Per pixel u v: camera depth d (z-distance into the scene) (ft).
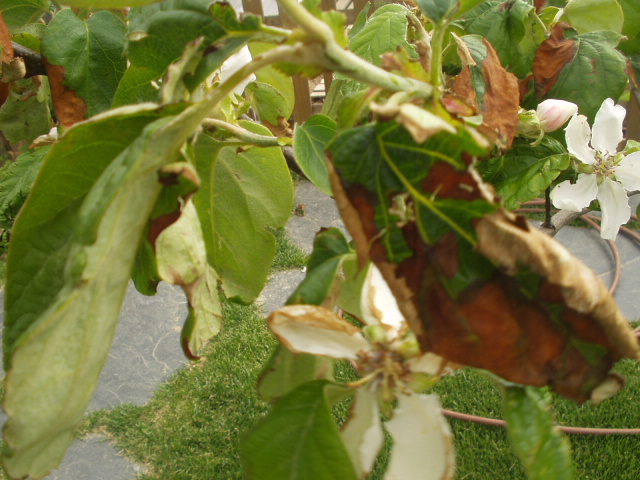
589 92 0.83
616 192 0.84
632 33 1.02
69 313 0.33
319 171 0.55
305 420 0.38
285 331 0.39
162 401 2.51
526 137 0.76
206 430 2.37
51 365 0.33
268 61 0.34
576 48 0.84
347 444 0.40
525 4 0.82
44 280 0.38
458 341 0.34
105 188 0.33
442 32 0.41
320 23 0.33
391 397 0.40
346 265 0.47
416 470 0.39
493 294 0.33
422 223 0.34
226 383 2.54
